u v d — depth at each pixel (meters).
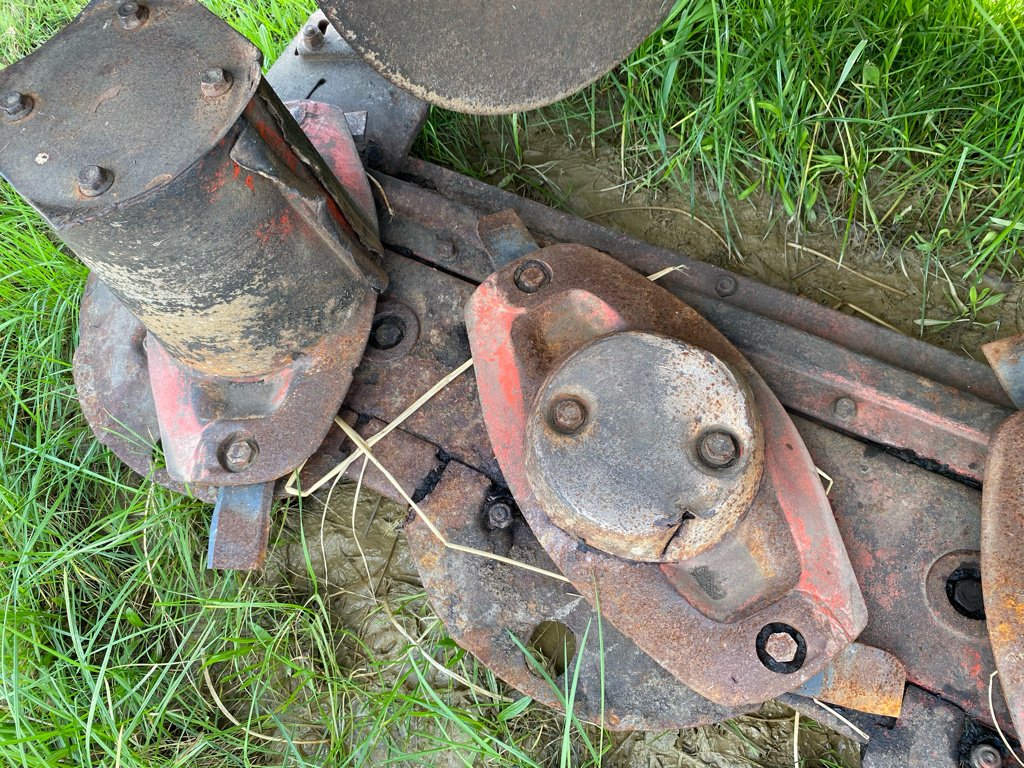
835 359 0.69
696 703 0.62
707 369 0.58
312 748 0.72
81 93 0.54
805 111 0.88
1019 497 0.55
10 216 0.95
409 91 0.57
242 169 0.57
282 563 0.80
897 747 0.60
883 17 0.91
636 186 0.95
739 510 0.57
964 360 0.70
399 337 0.75
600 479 0.56
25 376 0.88
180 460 0.69
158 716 0.70
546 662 0.69
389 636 0.76
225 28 0.56
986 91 0.89
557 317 0.67
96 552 0.77
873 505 0.65
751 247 0.91
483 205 0.83
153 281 0.59
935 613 0.61
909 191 0.91
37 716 0.72
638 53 0.94
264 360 0.68
